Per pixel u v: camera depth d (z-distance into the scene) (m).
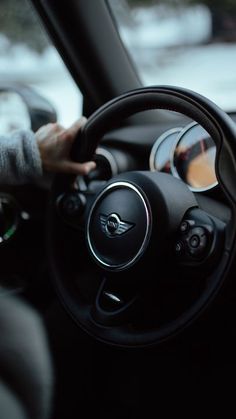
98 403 1.32
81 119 1.20
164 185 1.02
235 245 0.95
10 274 1.63
